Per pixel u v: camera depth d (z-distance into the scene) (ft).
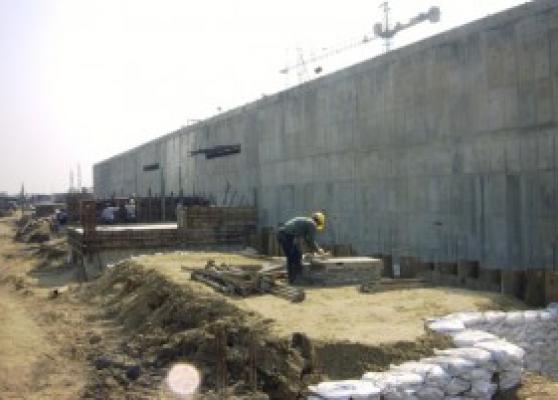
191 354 37.88
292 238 48.73
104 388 37.32
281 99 86.22
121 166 207.72
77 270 89.51
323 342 30.99
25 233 169.17
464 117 53.16
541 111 45.85
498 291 46.47
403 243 61.05
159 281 54.13
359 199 68.23
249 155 97.96
